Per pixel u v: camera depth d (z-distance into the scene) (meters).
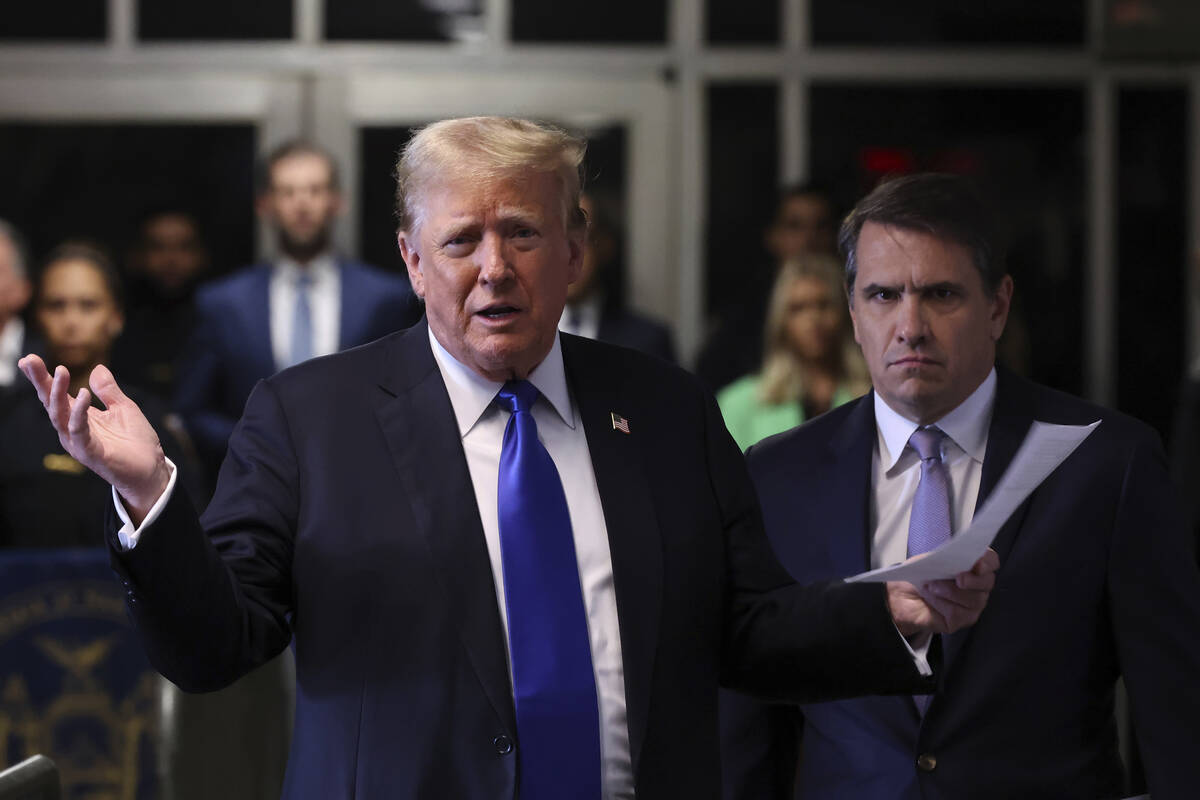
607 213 15.47
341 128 16.06
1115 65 16.17
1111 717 5.87
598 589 5.05
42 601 9.34
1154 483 5.74
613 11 16.23
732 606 5.44
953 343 5.84
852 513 6.00
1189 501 12.12
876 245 5.91
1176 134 16.19
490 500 5.08
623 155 16.20
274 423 5.15
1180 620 5.59
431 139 5.04
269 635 4.91
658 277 16.14
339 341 13.42
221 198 16.02
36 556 9.35
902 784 5.69
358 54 16.09
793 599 5.32
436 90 16.08
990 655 5.66
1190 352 16.09
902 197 5.94
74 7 16.00
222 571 4.69
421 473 5.04
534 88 16.14
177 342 14.83
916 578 4.95
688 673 5.11
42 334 11.99
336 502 5.00
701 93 16.20
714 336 13.45
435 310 5.03
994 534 4.79
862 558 5.92
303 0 16.09
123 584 4.59
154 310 14.92
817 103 16.20
